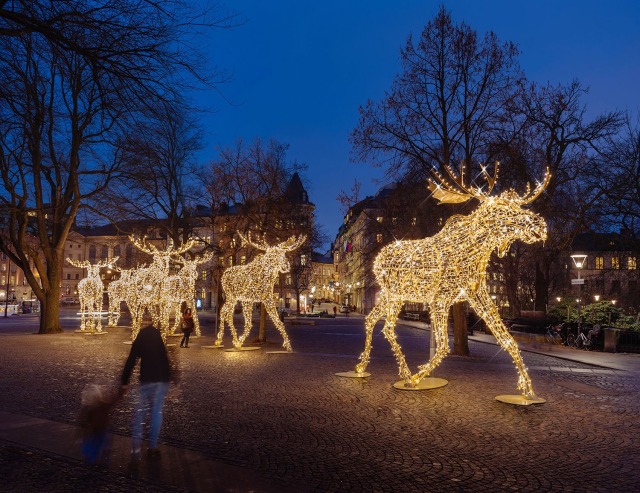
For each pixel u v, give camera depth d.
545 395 11.16
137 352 6.83
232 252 28.77
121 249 95.56
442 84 20.25
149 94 7.19
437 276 11.40
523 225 10.34
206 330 32.16
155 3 6.68
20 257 29.09
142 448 7.04
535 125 24.08
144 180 25.44
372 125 20.67
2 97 7.81
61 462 6.41
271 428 8.20
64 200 29.36
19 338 25.27
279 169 27.06
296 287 58.00
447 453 7.02
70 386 11.73
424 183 22.66
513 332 28.55
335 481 5.91
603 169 25.81
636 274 30.50
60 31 6.55
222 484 5.73
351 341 25.09
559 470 6.39
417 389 11.50
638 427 8.49
